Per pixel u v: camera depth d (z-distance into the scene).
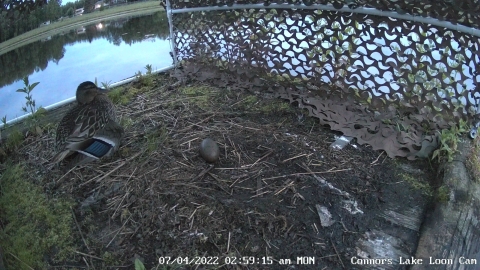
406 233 0.88
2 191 1.04
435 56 1.28
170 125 1.21
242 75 1.41
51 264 0.84
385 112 1.17
